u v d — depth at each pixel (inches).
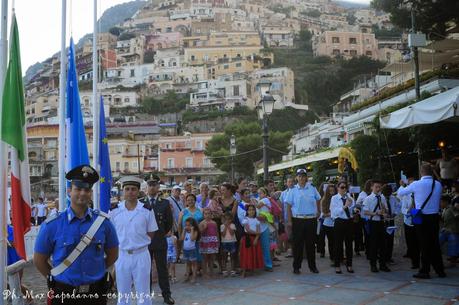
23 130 235.1
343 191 378.3
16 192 233.5
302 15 7032.5
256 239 378.0
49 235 157.5
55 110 4158.5
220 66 5059.1
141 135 3454.7
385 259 371.6
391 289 305.0
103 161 421.7
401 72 1105.4
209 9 6314.0
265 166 596.7
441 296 280.5
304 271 385.4
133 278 236.8
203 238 371.6
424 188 335.0
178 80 4945.9
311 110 4328.3
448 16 653.9
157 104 4505.4
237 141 2488.9
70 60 354.9
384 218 371.6
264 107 600.1
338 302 278.4
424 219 335.0
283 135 2490.2
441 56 853.2
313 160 909.2
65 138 362.9
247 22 6254.9
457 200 394.0
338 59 5423.2
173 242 367.9
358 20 7234.3
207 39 5679.1
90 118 2908.5
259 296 302.7
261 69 4847.4
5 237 219.3
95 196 417.4
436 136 532.4
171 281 363.3
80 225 159.0
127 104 4594.0
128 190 239.9
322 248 465.4
